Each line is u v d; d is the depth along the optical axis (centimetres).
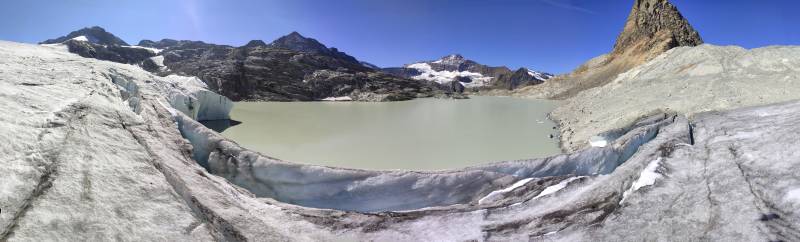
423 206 1320
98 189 893
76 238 735
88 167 962
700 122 1599
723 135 1249
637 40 8106
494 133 2789
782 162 894
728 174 919
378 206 1329
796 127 1066
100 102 1423
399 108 4697
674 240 754
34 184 829
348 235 948
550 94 7212
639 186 985
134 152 1137
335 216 1045
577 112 3164
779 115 1322
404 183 1336
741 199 813
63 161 947
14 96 1196
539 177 1395
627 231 817
